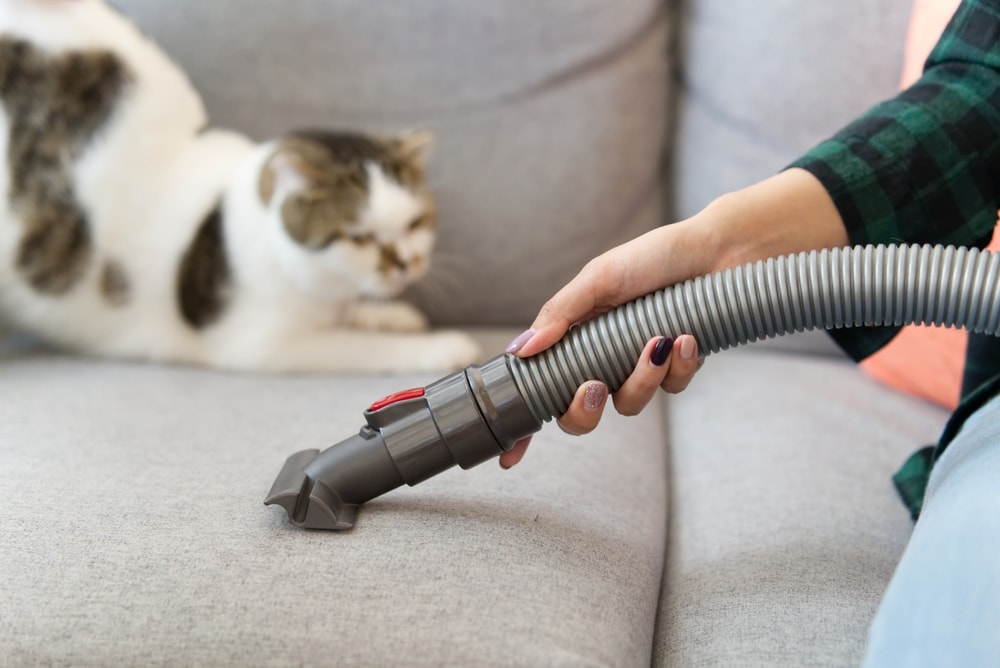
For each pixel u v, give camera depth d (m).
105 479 0.72
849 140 0.71
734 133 1.17
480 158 1.17
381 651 0.55
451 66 1.15
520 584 0.61
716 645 0.63
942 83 0.73
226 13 1.14
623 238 1.21
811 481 0.82
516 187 1.17
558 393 0.64
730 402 1.01
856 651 0.59
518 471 0.78
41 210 1.04
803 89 1.11
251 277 1.04
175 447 0.79
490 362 0.66
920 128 0.71
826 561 0.69
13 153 1.02
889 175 0.70
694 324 0.62
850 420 0.95
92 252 1.05
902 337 0.98
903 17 1.06
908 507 0.76
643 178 1.20
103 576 0.60
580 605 0.61
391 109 1.16
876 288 0.59
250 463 0.77
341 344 1.06
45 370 1.01
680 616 0.68
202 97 1.16
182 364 1.09
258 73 1.15
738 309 0.61
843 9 1.08
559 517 0.71
